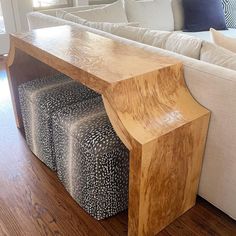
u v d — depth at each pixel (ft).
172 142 3.59
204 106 3.96
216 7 9.99
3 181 5.16
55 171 5.44
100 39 5.08
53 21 6.69
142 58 4.12
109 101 3.34
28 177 5.28
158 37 5.08
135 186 3.53
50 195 4.89
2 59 11.23
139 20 9.32
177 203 4.31
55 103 4.98
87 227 4.32
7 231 4.23
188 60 4.05
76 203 4.73
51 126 4.96
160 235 4.21
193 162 4.15
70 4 12.46
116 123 3.36
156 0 9.84
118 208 4.50
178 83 4.00
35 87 5.52
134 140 3.24
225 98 3.64
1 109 7.52
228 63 3.94
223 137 3.88
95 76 3.47
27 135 5.93
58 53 4.31
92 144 3.90
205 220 4.46
